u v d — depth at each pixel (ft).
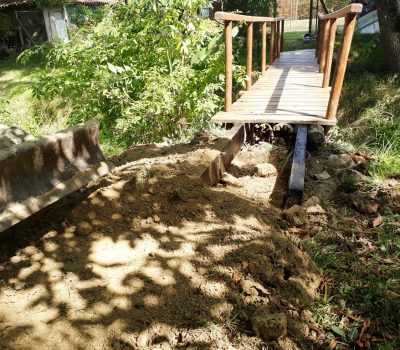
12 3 57.67
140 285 7.20
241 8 39.37
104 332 6.30
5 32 59.26
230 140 13.23
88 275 7.44
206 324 6.53
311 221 10.03
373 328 6.82
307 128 14.88
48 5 54.24
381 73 33.58
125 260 7.85
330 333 6.74
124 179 9.96
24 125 29.25
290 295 7.27
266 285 7.41
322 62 26.00
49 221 8.72
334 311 7.16
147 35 21.22
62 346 6.06
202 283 7.27
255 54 39.14
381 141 17.25
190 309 6.80
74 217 8.78
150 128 21.11
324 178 12.48
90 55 22.07
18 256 7.88
